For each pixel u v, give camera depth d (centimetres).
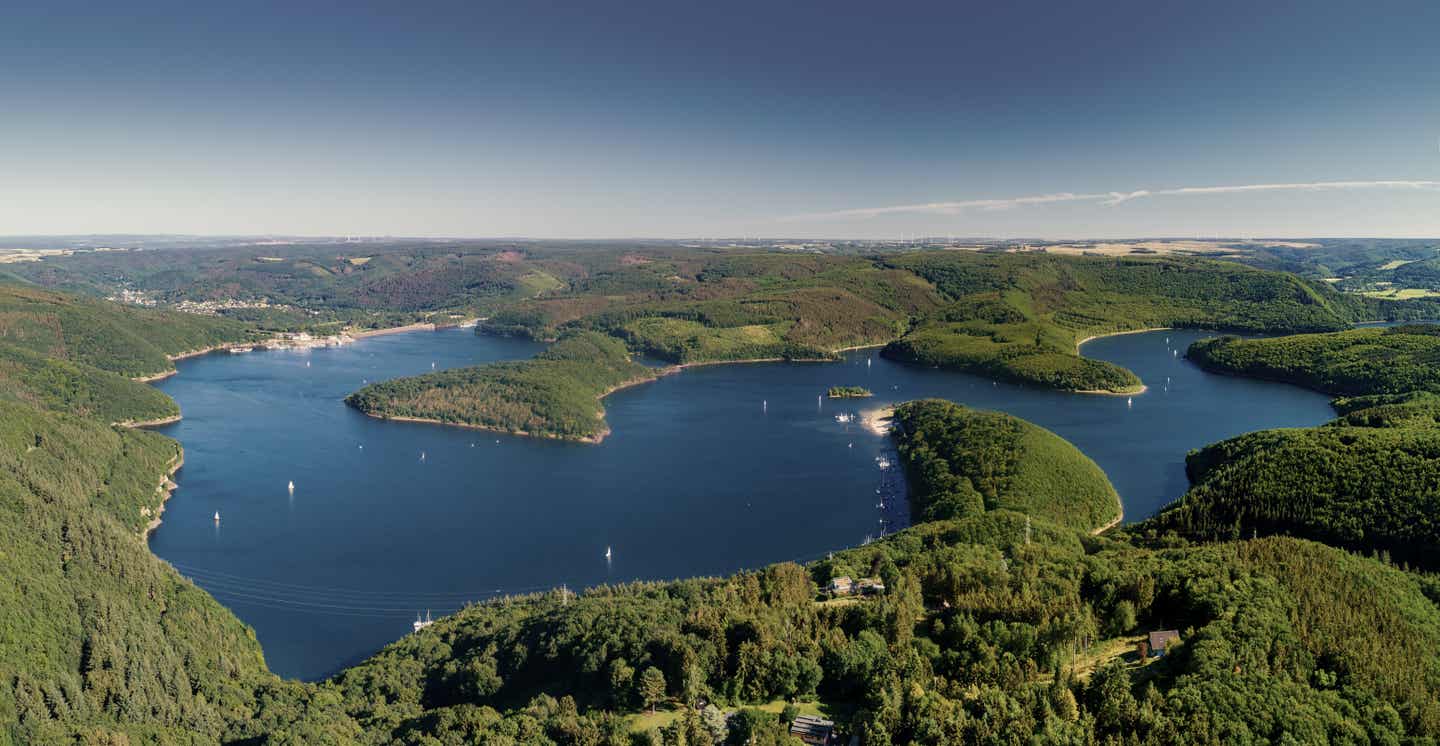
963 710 10394
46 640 15538
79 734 13362
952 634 12700
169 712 15000
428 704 14975
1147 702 10350
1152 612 13638
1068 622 12312
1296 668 11344
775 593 15062
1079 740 9719
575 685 13462
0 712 13375
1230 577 14050
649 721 11869
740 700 12094
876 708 10975
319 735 13212
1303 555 15212
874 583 15550
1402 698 11075
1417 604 14050
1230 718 10069
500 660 15200
